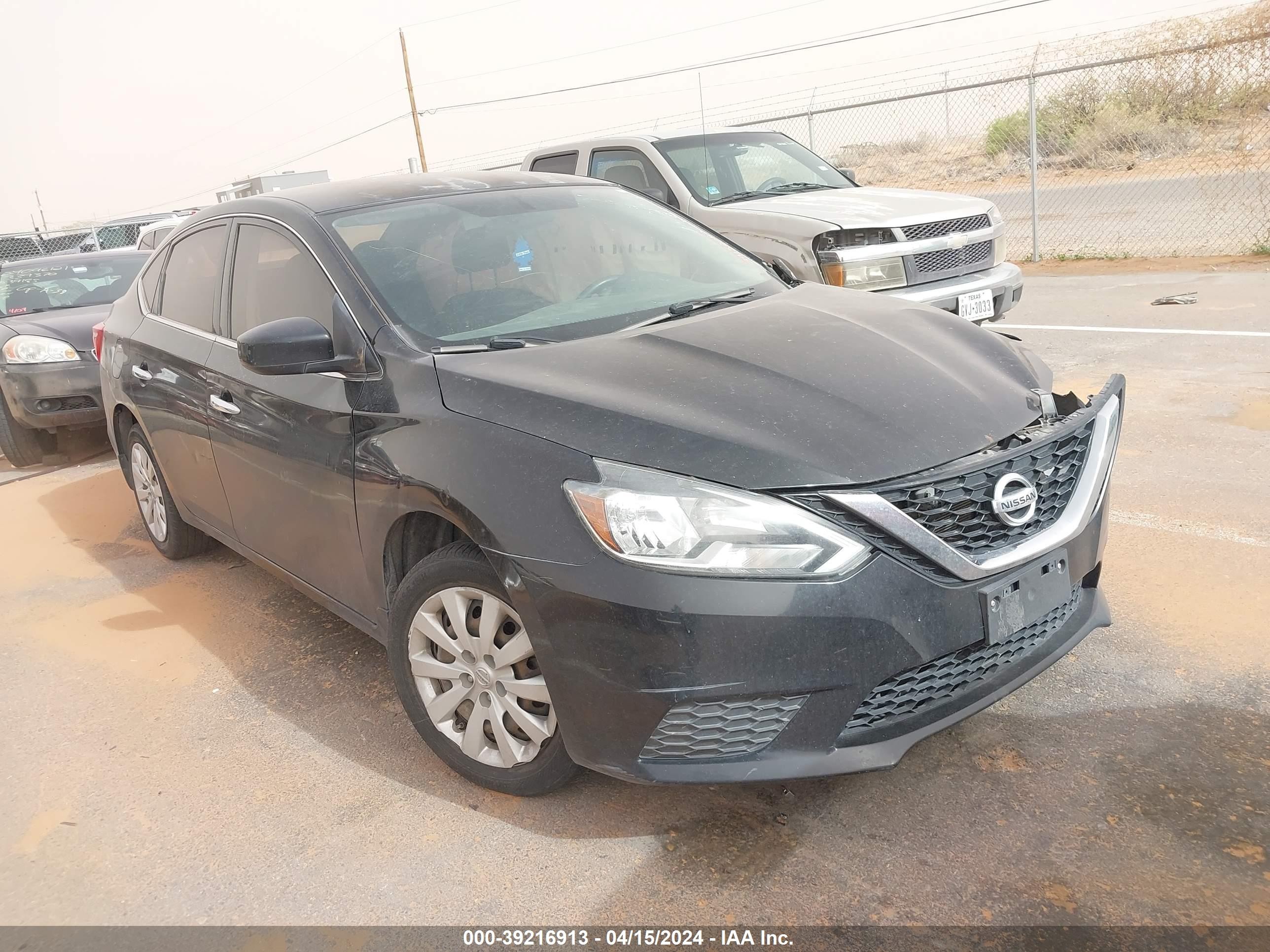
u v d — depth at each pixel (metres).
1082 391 5.80
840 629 2.14
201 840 2.66
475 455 2.44
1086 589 2.78
